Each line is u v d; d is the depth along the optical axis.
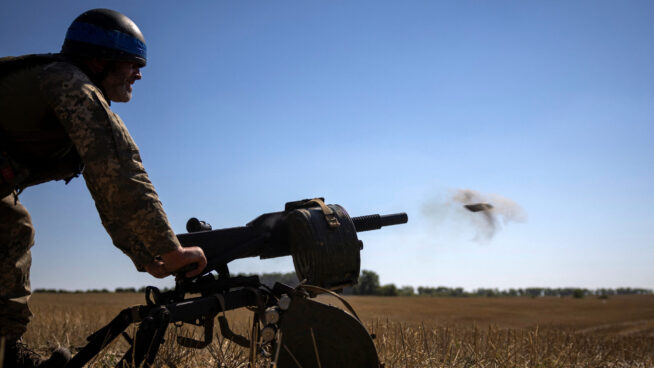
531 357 4.86
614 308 87.19
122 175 2.17
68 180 2.66
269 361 2.74
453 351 4.77
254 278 2.98
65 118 2.15
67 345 5.05
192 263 2.37
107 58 2.40
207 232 2.92
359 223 3.69
